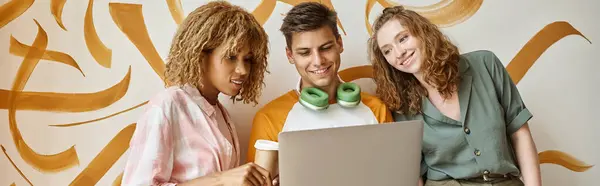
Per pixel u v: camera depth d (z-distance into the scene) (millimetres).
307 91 1419
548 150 1800
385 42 1425
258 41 1294
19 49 1546
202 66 1261
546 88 1801
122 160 1600
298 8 1396
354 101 1408
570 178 1812
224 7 1288
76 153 1572
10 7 1545
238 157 1402
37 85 1552
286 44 1564
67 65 1568
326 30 1373
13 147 1535
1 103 1531
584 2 1819
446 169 1487
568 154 1808
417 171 1179
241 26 1243
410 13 1424
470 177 1459
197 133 1250
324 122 1400
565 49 1808
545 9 1800
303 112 1419
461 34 1769
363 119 1420
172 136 1213
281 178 1084
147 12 1615
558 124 1805
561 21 1807
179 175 1225
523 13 1793
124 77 1602
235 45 1217
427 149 1479
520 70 1793
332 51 1393
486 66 1494
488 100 1446
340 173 1097
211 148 1251
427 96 1491
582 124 1813
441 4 1761
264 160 1309
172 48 1277
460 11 1768
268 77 1675
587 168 1818
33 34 1555
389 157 1132
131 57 1605
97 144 1585
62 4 1567
